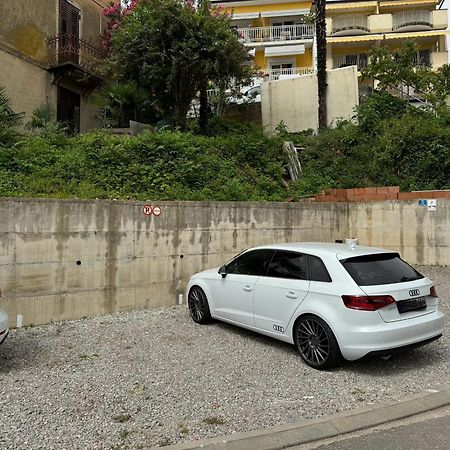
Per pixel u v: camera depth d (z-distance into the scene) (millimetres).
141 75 14344
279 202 10234
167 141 11297
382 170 12883
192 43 13312
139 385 4770
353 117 15438
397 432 3871
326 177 13250
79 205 7453
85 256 7523
